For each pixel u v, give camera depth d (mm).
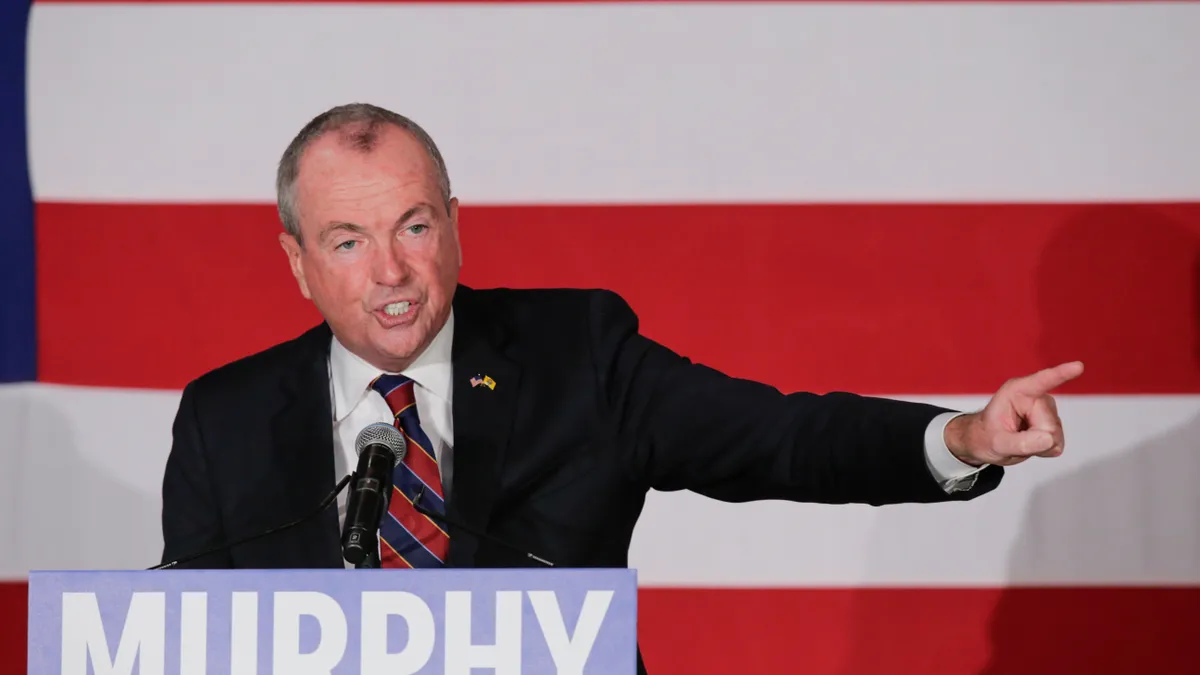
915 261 10766
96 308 10984
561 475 7109
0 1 11078
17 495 10922
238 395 7371
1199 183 10656
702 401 7195
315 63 11086
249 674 4863
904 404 6590
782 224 10859
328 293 6703
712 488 7281
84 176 11055
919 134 10812
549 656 4824
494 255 10945
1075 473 10641
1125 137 10703
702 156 10906
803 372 10789
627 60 10969
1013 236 10727
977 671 10664
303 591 4879
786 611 10781
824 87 10875
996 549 10703
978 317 10719
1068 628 10625
